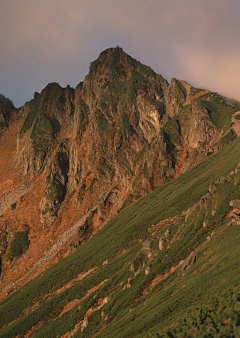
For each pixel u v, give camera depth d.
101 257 144.25
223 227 75.50
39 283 152.00
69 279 141.62
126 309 77.69
